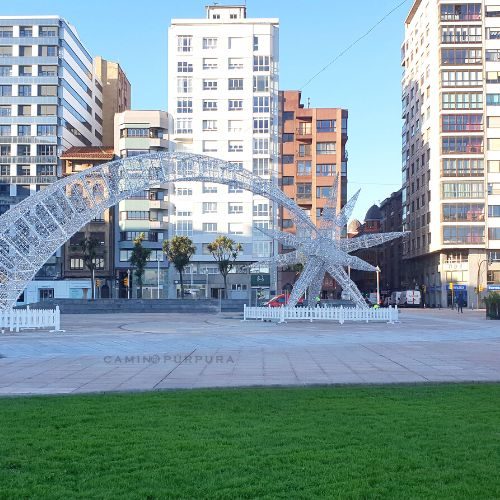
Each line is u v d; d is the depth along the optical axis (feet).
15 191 314.76
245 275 313.94
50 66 320.09
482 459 26.84
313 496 22.45
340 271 147.33
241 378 52.01
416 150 368.07
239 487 23.53
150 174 126.62
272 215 315.99
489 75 317.42
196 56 320.70
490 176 315.17
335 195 144.56
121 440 30.45
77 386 48.24
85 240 280.92
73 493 22.88
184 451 28.35
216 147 319.27
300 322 141.90
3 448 29.01
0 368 59.72
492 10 318.65
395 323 140.77
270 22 322.14
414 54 375.66
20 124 317.83
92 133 374.22
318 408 38.17
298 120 326.65
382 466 25.88
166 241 290.15
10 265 122.52
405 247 396.37
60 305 206.39
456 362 63.62
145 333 104.78
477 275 313.73
